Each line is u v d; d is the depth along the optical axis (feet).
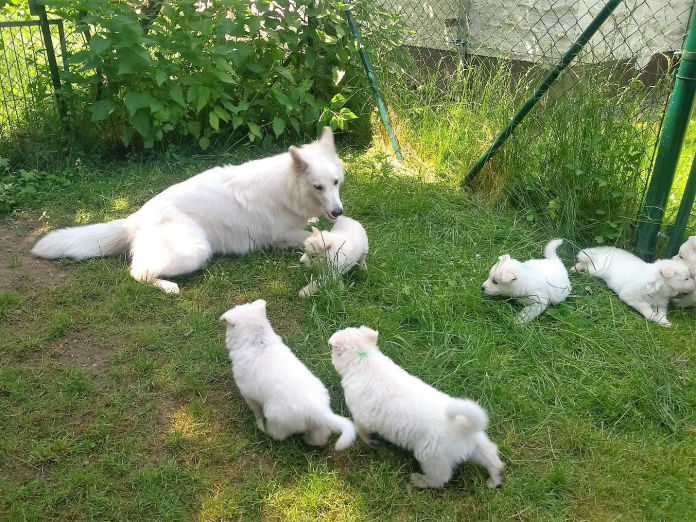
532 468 4.25
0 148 8.51
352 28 9.37
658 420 4.72
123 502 3.91
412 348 5.32
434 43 11.98
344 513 3.90
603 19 6.47
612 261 6.27
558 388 4.97
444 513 3.90
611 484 4.11
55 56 8.73
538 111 7.63
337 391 4.83
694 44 5.71
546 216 7.35
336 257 5.87
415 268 6.52
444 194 8.08
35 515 3.76
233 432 4.50
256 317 4.54
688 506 4.00
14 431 4.40
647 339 5.49
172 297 5.98
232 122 9.12
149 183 8.35
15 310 5.69
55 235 6.56
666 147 6.15
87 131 8.90
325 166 6.58
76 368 5.04
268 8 9.00
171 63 8.45
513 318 5.67
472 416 3.60
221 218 6.61
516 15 10.94
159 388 4.87
